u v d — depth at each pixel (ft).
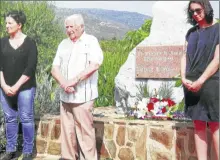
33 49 19.31
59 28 40.04
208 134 17.39
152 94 23.13
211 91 15.39
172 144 18.72
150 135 19.26
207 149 17.22
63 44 18.71
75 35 18.21
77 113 18.20
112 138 20.22
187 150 18.33
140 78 24.14
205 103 15.58
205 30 15.90
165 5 23.93
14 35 19.39
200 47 15.79
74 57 18.16
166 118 20.48
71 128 18.79
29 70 19.06
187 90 16.08
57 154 21.43
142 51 24.04
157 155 19.06
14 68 19.11
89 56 18.04
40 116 22.50
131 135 19.74
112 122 20.25
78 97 17.99
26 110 19.38
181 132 18.51
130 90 24.18
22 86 19.15
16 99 19.62
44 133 21.85
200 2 15.67
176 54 23.11
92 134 18.45
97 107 28.40
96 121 20.63
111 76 30.42
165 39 23.62
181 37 23.26
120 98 24.82
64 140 18.89
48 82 25.23
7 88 19.03
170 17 23.66
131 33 33.60
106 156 20.33
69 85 17.85
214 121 15.48
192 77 15.92
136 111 21.18
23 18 19.47
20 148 22.00
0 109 21.98
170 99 21.33
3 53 19.29
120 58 31.40
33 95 19.61
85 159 18.38
